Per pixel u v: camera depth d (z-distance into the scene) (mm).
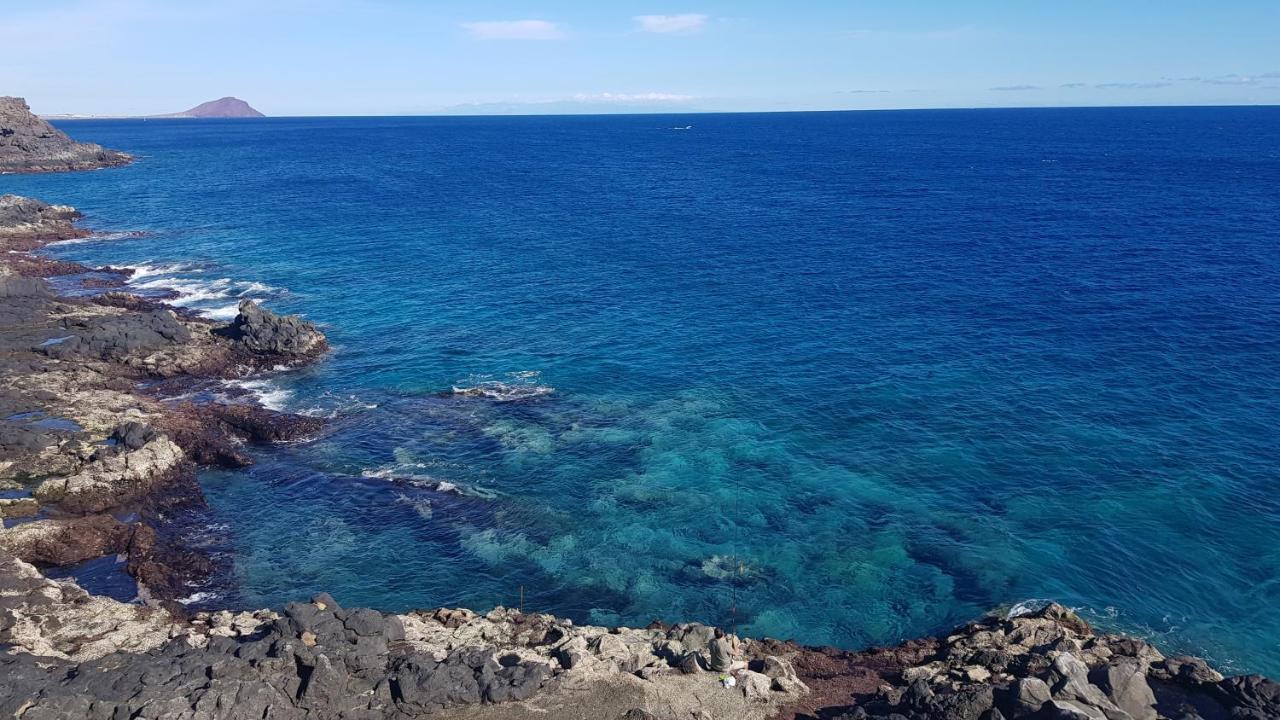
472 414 48625
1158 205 111125
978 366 54062
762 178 161250
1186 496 38000
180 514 38250
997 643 27516
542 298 72875
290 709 21828
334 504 39125
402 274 82312
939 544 35125
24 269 79438
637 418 47719
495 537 36312
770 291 73562
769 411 48312
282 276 81562
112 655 24453
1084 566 33375
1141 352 55469
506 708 23047
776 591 32438
